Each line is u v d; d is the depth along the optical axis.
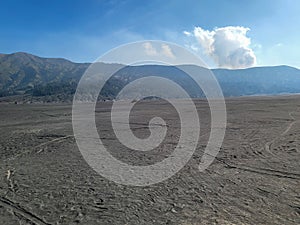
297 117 21.64
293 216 5.32
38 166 9.58
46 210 5.98
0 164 9.93
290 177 7.67
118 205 6.16
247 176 7.86
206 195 6.55
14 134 16.78
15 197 6.75
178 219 5.37
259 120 20.23
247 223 5.09
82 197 6.69
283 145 11.71
